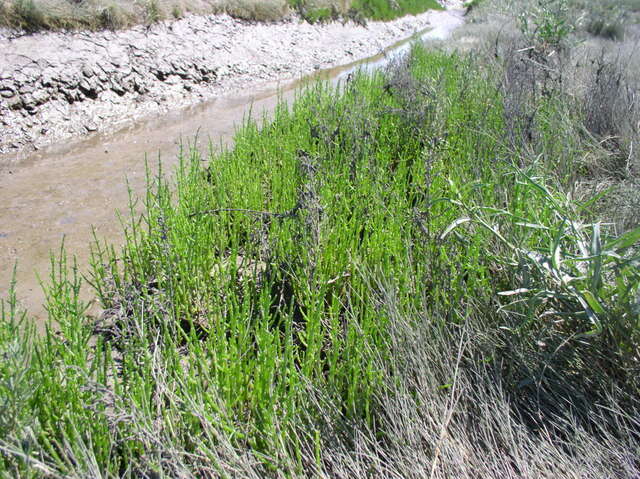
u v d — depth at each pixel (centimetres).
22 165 611
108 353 229
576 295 251
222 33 1208
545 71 616
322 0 1742
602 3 1645
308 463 214
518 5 1313
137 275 351
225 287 329
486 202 372
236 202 417
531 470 203
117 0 988
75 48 838
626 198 388
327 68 1328
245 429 222
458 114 596
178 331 295
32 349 233
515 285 292
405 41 1945
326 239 330
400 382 232
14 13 804
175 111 862
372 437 220
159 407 215
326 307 339
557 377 255
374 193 386
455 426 226
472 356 252
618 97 562
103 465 202
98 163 619
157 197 390
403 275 299
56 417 207
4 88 699
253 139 555
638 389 241
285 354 225
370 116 542
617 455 211
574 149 472
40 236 443
